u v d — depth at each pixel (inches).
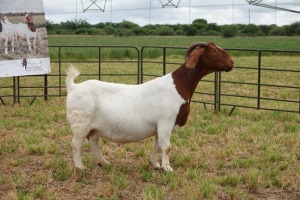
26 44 266.4
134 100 151.9
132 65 567.2
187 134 207.8
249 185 145.8
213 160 173.0
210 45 155.1
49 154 180.5
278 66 575.2
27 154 179.2
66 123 230.2
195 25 2208.4
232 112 257.1
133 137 153.8
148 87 153.6
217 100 258.4
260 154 179.5
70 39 1550.2
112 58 708.0
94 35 2038.6
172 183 144.3
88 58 675.4
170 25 2384.4
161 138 153.9
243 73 469.7
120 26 2331.4
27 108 261.7
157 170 161.8
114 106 150.3
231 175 151.8
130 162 172.6
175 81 154.4
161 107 152.3
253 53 906.7
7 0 258.5
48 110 256.8
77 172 155.7
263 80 408.2
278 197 140.0
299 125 225.8
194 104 281.6
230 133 208.8
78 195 139.8
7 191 142.2
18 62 265.1
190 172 154.6
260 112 257.4
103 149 181.3
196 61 149.6
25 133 209.0
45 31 271.4
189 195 136.2
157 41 1513.3
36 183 148.9
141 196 137.9
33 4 266.5
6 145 188.1
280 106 278.4
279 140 197.2
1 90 331.3
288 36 2105.1
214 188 141.0
